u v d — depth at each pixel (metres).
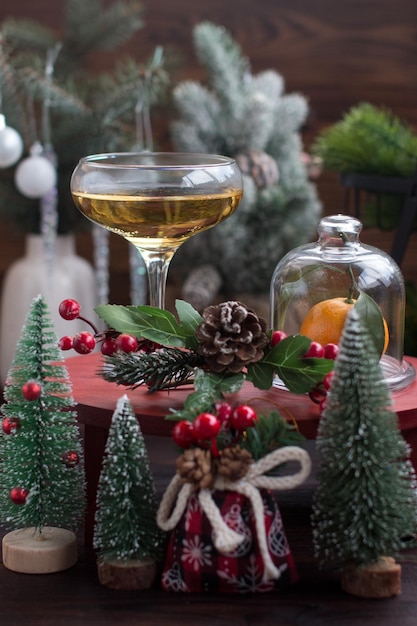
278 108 1.30
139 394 0.76
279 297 0.81
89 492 0.76
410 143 1.16
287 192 1.29
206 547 0.68
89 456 0.75
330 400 0.67
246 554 0.68
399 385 0.76
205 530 0.68
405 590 0.69
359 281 0.79
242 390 0.77
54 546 0.72
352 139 1.17
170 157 0.84
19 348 0.73
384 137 1.17
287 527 0.78
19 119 1.23
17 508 0.72
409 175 1.14
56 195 1.23
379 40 1.51
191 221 0.78
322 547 0.69
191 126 1.28
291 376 0.72
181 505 0.67
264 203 1.25
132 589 0.69
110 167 0.77
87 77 1.28
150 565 0.69
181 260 1.30
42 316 0.73
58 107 1.21
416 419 0.73
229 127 1.28
